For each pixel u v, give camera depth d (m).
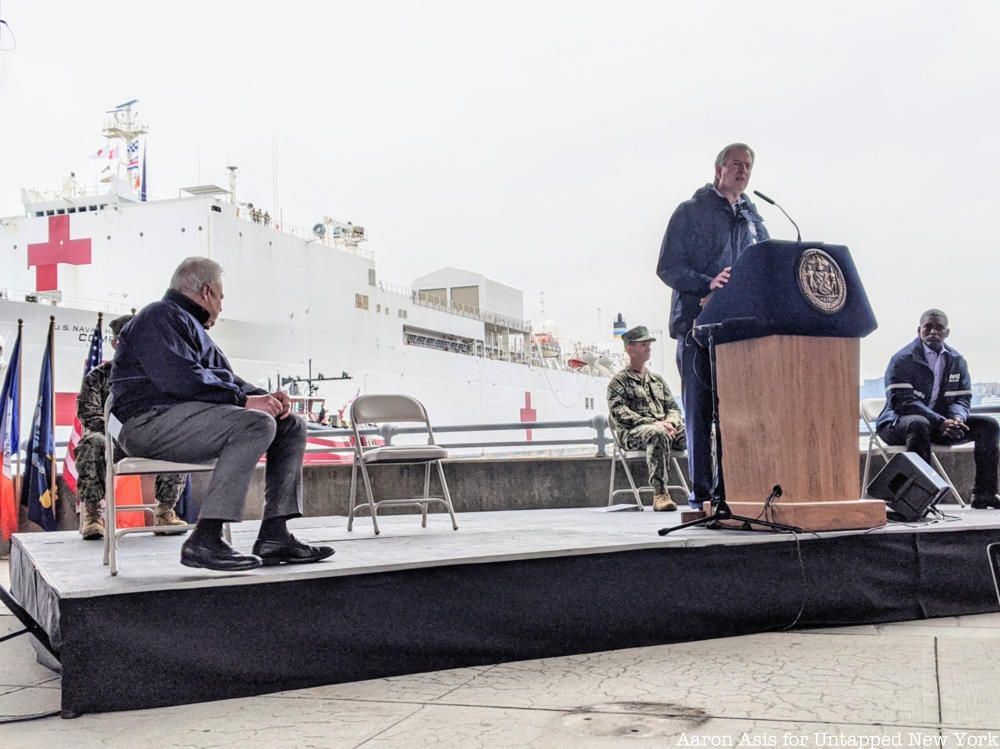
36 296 22.53
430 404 36.84
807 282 3.90
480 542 4.07
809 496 3.95
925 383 5.69
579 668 3.31
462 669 3.35
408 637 3.29
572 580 3.56
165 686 2.95
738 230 5.05
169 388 3.38
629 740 2.42
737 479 4.15
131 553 4.47
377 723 2.68
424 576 3.34
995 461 5.51
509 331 47.56
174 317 3.53
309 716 2.78
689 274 4.84
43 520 8.63
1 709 3.11
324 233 31.98
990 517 4.66
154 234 26.42
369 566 3.24
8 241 27.31
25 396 21.61
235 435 3.32
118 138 31.08
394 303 35.34
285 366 28.92
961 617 4.10
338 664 3.19
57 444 10.74
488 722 2.65
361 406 5.23
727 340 4.14
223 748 2.48
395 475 9.23
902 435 5.56
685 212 5.00
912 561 4.04
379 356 33.97
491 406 41.19
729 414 4.20
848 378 4.06
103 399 5.98
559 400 48.38
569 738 2.46
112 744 2.55
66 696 2.85
